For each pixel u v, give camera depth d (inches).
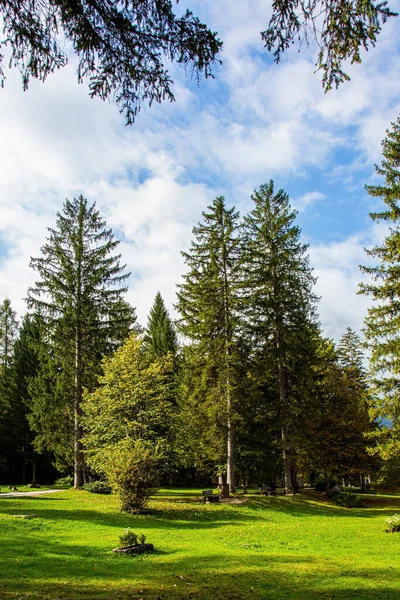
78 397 979.9
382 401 738.2
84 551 383.9
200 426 958.4
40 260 994.7
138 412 823.1
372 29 172.6
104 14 175.3
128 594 254.2
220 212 984.9
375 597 264.2
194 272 1004.6
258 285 990.4
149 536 484.7
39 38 178.9
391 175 748.0
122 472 656.4
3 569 304.5
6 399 1567.4
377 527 623.8
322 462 1031.0
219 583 289.1
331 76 189.0
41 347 992.2
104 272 1039.6
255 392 942.4
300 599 256.5
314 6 171.9
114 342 1047.0
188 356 975.6
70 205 1057.5
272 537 519.8
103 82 194.9
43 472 1654.8
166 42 182.7
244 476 1173.7
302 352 973.8
